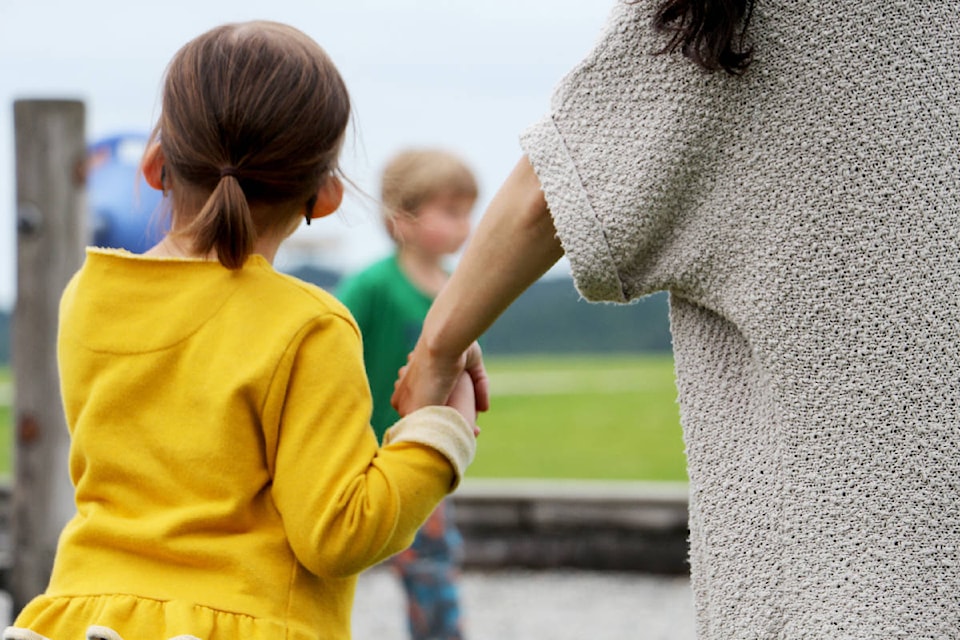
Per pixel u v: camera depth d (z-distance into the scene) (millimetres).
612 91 1939
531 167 2053
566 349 33531
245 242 2172
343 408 2154
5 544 7371
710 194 1907
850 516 1828
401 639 5996
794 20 1832
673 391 19125
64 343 2283
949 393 1793
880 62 1813
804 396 1854
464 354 2291
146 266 2225
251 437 2133
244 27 2344
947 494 1791
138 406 2174
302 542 2102
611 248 1929
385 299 4730
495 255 2119
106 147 6316
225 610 2059
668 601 6641
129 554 2121
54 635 2082
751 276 1885
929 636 1788
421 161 4750
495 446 12562
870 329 1816
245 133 2217
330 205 2426
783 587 1884
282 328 2156
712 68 1838
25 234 5621
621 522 7230
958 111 1810
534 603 6641
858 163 1817
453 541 4699
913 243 1804
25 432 5688
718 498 1947
